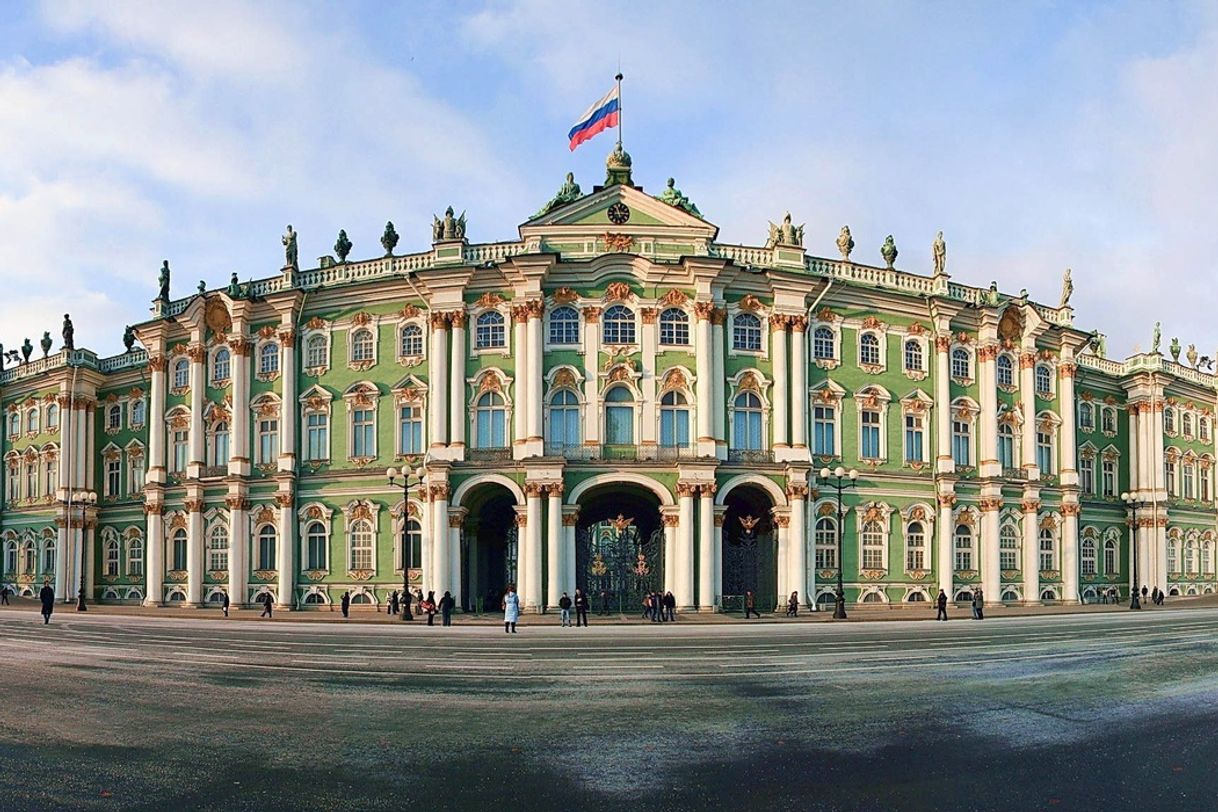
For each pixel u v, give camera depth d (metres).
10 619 48.72
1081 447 70.25
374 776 13.09
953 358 60.56
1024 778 12.98
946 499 58.16
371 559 54.91
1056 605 61.50
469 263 54.84
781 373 54.66
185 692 20.41
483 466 51.81
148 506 61.72
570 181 59.16
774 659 27.14
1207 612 56.09
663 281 53.56
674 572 51.22
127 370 70.00
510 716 17.50
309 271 58.22
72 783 12.67
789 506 53.53
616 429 52.94
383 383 55.75
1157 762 13.87
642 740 15.38
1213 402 79.75
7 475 76.50
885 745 14.99
